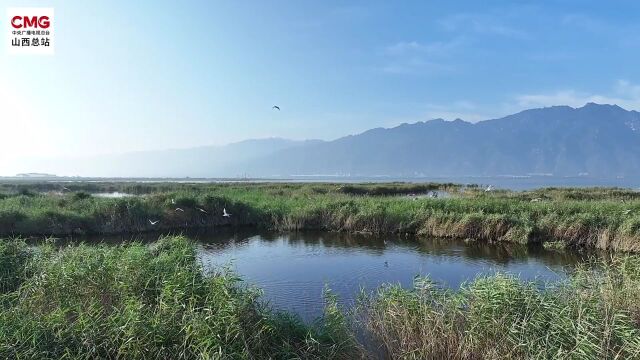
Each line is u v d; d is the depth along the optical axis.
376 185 69.06
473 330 8.27
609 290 9.92
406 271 18.64
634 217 22.72
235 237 27.94
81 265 11.16
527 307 8.39
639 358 7.38
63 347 7.45
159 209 31.25
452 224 26.55
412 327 8.80
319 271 18.73
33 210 28.86
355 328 9.42
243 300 8.77
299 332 8.72
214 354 7.04
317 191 53.38
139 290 9.98
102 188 71.00
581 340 7.34
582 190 53.72
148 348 7.50
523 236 24.11
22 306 9.24
